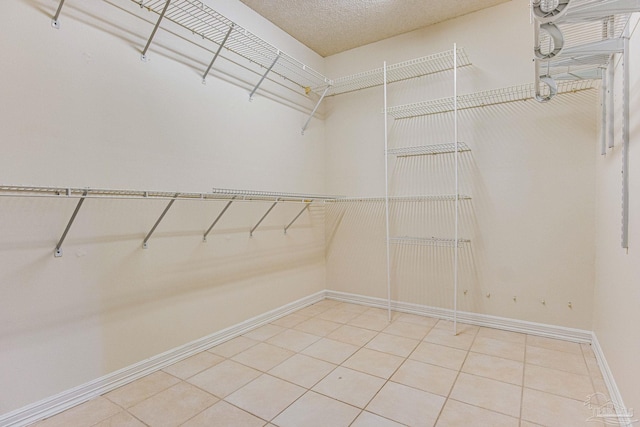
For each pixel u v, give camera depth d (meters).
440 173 2.97
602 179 2.16
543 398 1.73
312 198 3.02
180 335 2.22
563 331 2.49
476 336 2.58
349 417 1.60
